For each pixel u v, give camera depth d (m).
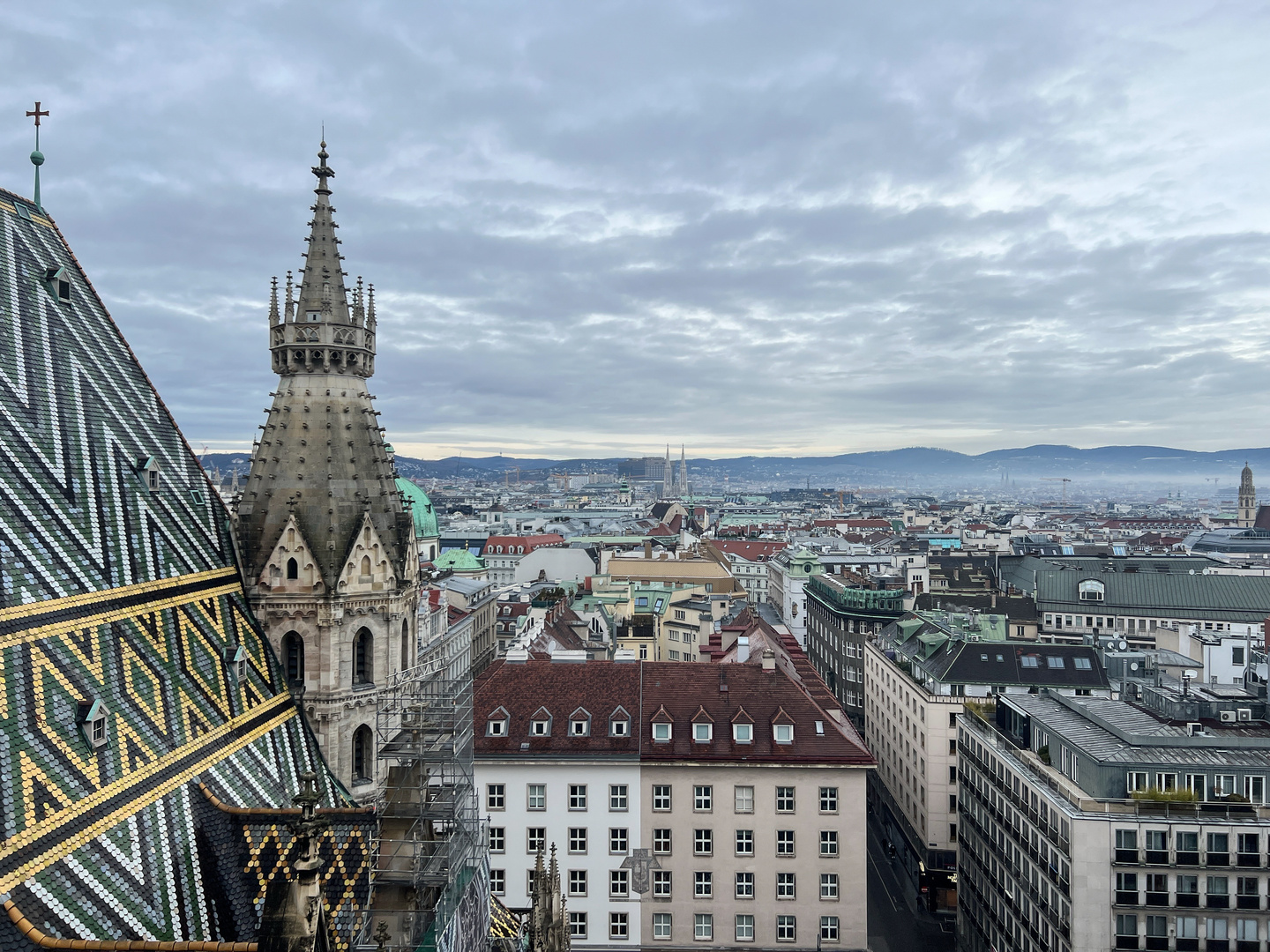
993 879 83.69
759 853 73.31
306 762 45.00
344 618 48.19
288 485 48.72
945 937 94.62
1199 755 68.50
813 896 73.06
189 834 33.75
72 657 33.59
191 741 37.38
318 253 51.16
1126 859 64.50
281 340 50.16
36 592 33.50
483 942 45.81
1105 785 67.00
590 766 73.50
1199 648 106.25
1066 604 188.88
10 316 40.88
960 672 104.31
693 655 166.25
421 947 35.44
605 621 164.00
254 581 47.69
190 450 51.28
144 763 34.00
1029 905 74.19
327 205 51.72
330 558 47.94
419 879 36.34
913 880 109.56
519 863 73.38
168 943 26.06
